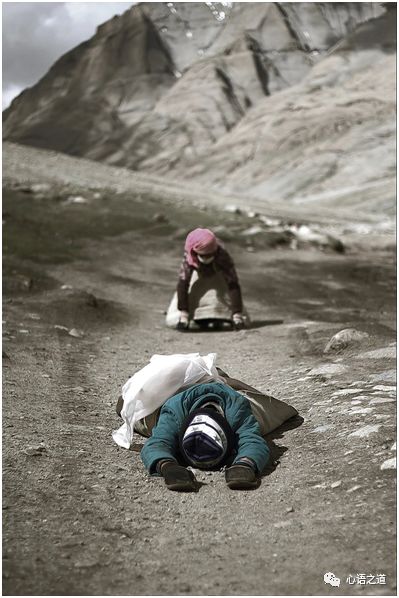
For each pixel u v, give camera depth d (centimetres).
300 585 381
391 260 2420
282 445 592
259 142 17038
